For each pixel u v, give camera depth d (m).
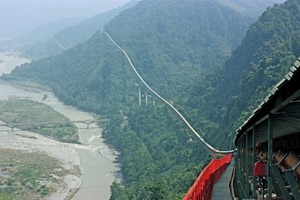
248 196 20.31
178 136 151.12
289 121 10.19
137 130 182.25
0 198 97.38
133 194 85.94
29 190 107.12
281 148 13.83
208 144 121.44
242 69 168.50
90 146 165.88
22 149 148.88
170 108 181.25
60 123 192.62
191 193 12.55
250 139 21.53
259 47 167.62
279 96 7.88
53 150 152.62
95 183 118.75
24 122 193.25
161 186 70.19
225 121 139.25
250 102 119.94
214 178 32.81
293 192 8.05
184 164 124.06
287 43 137.50
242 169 25.39
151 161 136.12
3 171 120.00
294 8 188.00
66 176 122.75
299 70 6.14
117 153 156.75
